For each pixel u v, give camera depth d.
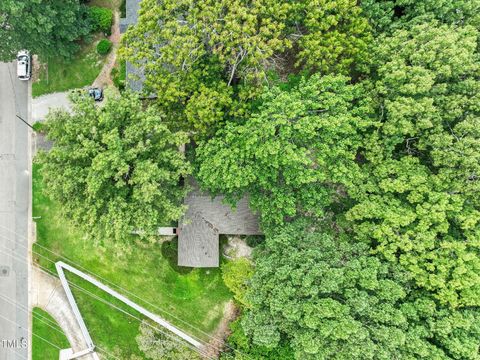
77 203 22.36
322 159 22.84
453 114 22.77
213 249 29.97
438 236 24.08
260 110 24.70
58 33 29.53
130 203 22.47
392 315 21.77
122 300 31.11
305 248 24.33
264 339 22.97
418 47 23.23
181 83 24.05
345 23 24.22
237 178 22.95
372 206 23.53
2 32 27.77
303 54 23.72
